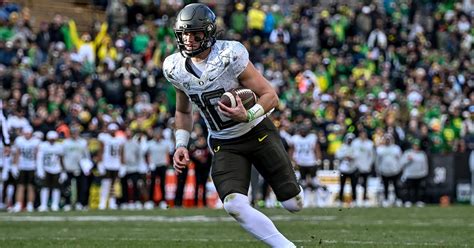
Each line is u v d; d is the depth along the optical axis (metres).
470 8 97.12
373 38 84.00
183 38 20.30
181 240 31.03
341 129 65.12
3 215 47.44
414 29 91.00
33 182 55.62
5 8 70.06
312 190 62.25
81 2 81.88
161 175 59.41
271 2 92.44
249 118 19.83
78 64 65.50
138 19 75.44
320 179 63.03
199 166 58.56
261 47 76.19
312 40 83.81
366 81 76.56
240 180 20.44
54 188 56.34
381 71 81.44
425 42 88.38
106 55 69.06
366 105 70.44
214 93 20.48
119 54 69.69
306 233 34.22
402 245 28.80
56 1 79.81
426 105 75.75
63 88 62.25
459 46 89.62
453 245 28.98
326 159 64.19
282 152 20.97
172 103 67.62
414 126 68.00
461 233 34.59
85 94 61.72
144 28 72.19
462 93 82.38
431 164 65.94
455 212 50.84
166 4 77.50
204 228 37.28
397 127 67.50
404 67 83.62
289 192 20.80
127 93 64.44
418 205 62.31
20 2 76.94
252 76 20.41
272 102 20.33
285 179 20.86
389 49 83.81
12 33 66.94
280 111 66.69
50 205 57.28
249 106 20.25
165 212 50.28
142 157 59.31
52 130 56.97
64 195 57.75
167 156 59.38
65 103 60.97
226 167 20.59
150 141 59.34
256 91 20.47
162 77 68.88
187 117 22.02
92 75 66.94
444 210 53.31
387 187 64.56
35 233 34.47
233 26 79.88
